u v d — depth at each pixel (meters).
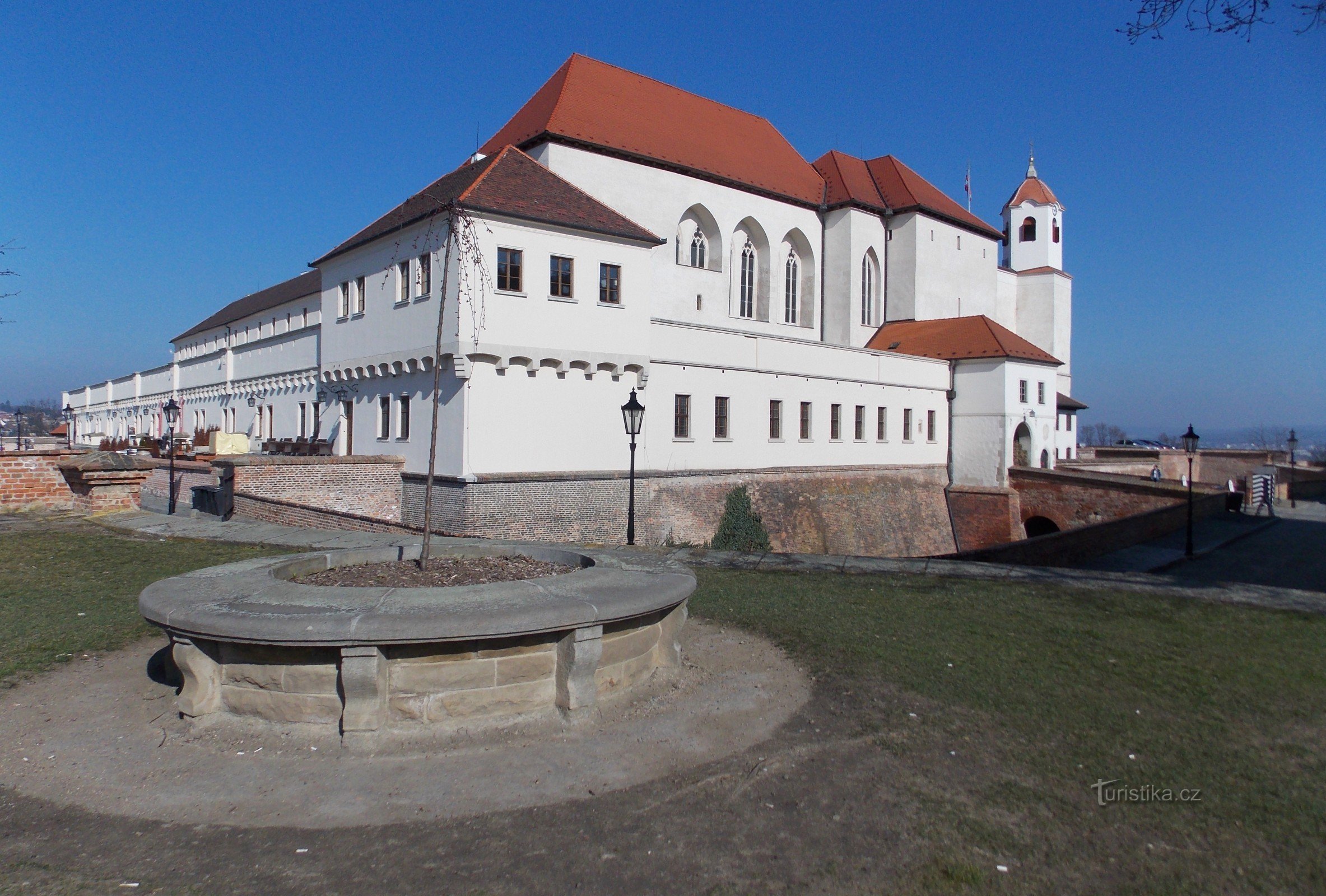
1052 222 74.12
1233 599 12.51
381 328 30.59
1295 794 6.02
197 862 5.02
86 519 20.02
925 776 6.25
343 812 5.66
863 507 42.28
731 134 49.53
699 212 44.22
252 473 25.73
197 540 17.61
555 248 28.17
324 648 6.62
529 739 6.84
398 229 28.95
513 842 5.28
